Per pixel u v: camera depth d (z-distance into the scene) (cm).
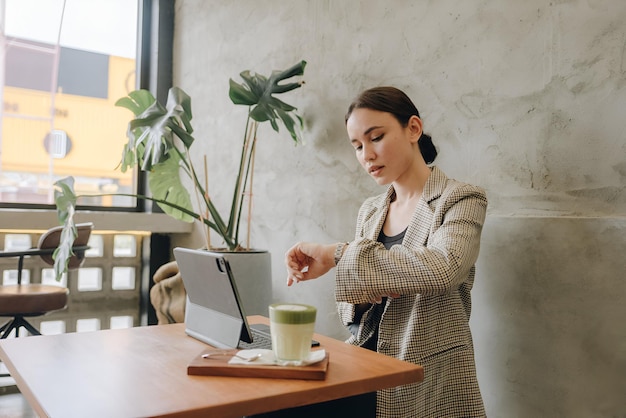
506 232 162
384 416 118
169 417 73
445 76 187
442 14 189
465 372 128
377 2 217
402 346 128
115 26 385
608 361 137
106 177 378
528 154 161
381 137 138
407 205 147
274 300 274
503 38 169
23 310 239
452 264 114
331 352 109
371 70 219
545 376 151
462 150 181
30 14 354
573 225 145
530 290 155
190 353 106
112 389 83
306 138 254
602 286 139
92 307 359
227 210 319
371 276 114
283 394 82
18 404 255
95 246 363
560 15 154
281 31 274
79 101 370
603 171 143
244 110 304
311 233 250
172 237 377
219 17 331
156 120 247
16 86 348
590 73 146
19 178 349
